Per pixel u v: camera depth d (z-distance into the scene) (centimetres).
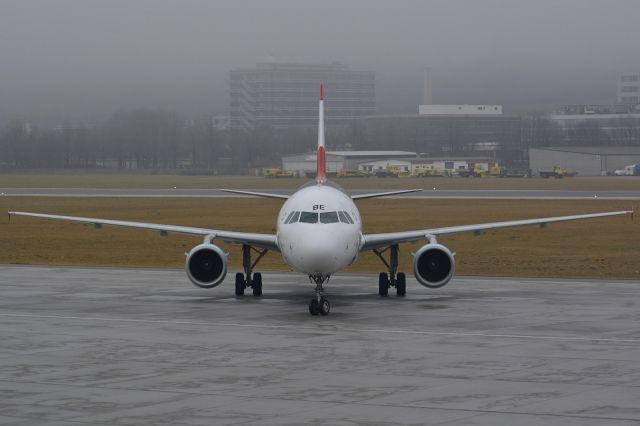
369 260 11194
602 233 14538
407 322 6091
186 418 3634
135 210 19900
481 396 3984
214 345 5241
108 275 9288
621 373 4450
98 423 3569
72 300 7325
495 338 5450
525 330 5744
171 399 3944
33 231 15538
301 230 6462
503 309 6719
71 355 4959
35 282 8656
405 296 7538
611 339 5412
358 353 4975
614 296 7475
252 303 7119
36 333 5697
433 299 7331
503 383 4234
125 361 4781
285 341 5359
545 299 7294
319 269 6284
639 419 3603
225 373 4469
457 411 3731
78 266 10269
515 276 9325
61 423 3572
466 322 6088
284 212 7019
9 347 5203
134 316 6425
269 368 4584
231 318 6312
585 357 4853
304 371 4509
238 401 3906
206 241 7406
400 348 5119
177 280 8825
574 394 4012
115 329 5850
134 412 3731
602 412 3709
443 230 7650
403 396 3988
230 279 8931
